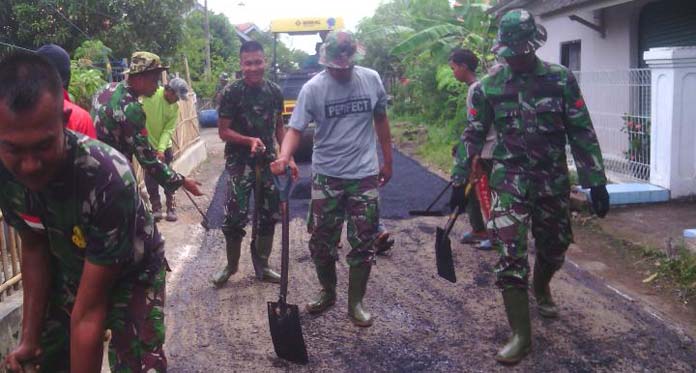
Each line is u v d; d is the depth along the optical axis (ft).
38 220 7.45
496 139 13.42
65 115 6.87
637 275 17.89
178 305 16.34
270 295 16.89
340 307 15.97
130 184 7.17
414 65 57.52
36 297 8.15
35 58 6.20
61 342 8.80
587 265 18.79
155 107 23.22
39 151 6.22
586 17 34.55
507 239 12.98
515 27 12.51
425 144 45.60
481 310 15.58
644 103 26.91
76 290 8.30
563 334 14.10
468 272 18.31
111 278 7.44
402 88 65.57
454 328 14.62
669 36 28.99
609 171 28.94
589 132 13.14
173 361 13.28
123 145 14.28
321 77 14.49
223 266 19.48
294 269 18.99
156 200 24.86
